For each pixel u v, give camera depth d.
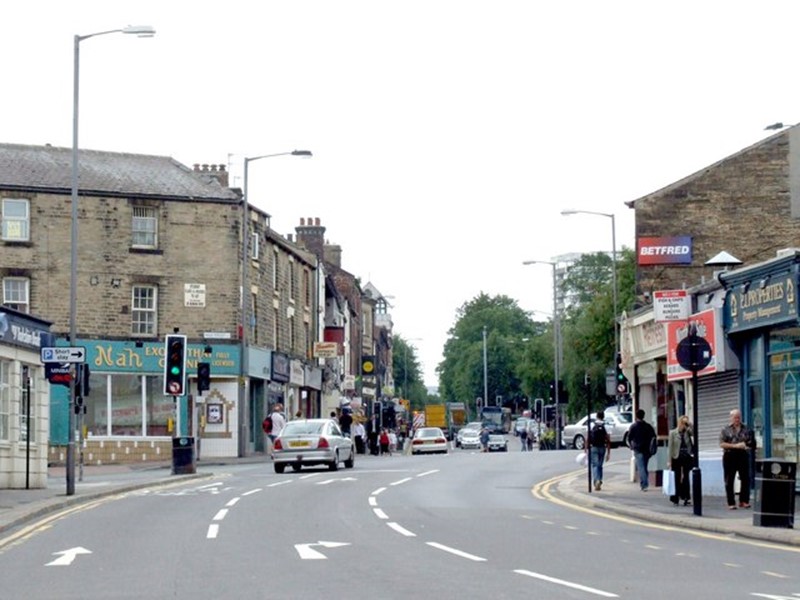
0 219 51.06
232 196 54.69
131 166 55.53
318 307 73.50
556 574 14.78
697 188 43.59
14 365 31.64
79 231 52.12
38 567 16.12
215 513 24.47
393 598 12.59
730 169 43.62
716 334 29.39
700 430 32.31
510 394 147.62
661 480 34.31
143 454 52.53
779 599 12.61
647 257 43.53
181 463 40.38
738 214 43.50
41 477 32.78
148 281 53.16
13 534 20.72
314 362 72.06
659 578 14.51
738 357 29.33
